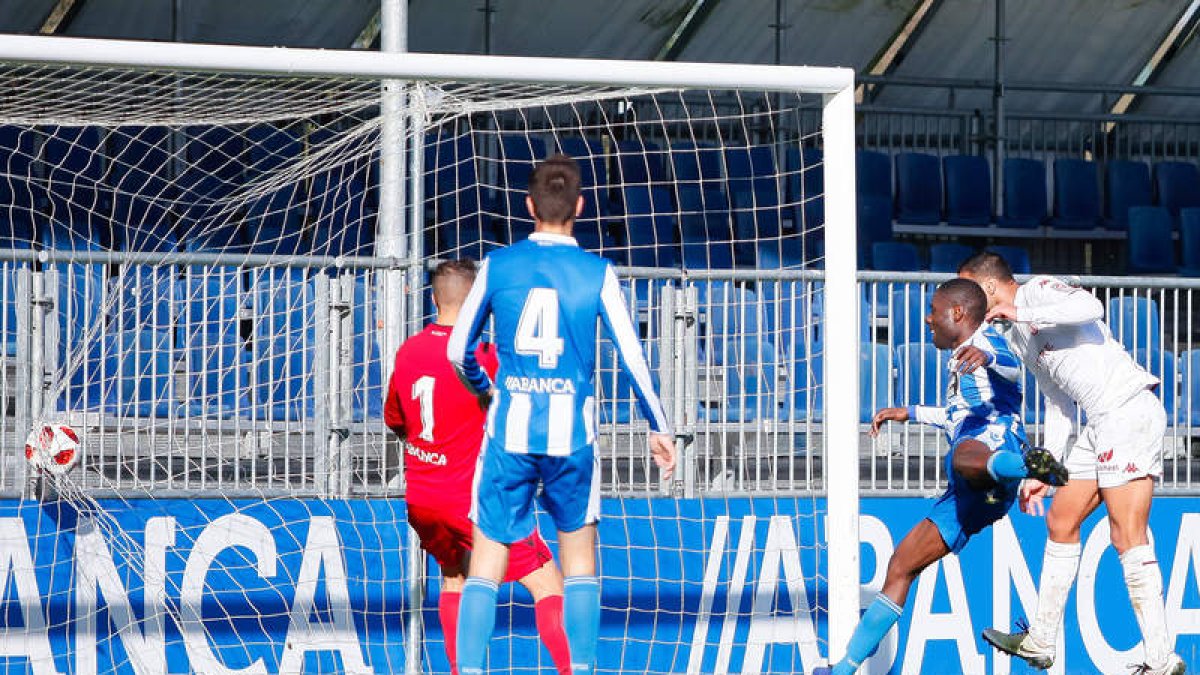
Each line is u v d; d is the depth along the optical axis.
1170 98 56.34
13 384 24.44
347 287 24.30
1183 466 33.09
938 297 21.25
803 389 30.52
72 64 18.92
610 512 24.81
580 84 20.25
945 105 55.06
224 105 29.62
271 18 48.56
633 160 48.28
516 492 16.78
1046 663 22.95
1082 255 53.69
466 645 16.59
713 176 48.50
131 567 23.19
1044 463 19.39
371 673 23.83
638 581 24.78
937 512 20.78
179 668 23.23
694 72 20.27
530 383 16.67
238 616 23.48
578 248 17.09
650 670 24.69
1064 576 22.77
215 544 23.50
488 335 26.20
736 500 25.19
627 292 29.92
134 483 23.52
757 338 26.59
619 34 51.78
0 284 25.84
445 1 49.34
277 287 26.50
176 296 25.47
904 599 20.84
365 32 49.88
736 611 25.00
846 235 20.89
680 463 25.44
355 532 23.95
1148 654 22.27
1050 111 54.81
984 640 25.39
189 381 23.94
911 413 21.62
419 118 24.59
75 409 24.97
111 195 39.16
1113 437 22.02
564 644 19.98
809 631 25.14
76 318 25.27
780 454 26.86
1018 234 51.84
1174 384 27.28
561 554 17.12
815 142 50.53
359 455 25.59
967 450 20.31
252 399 23.98
